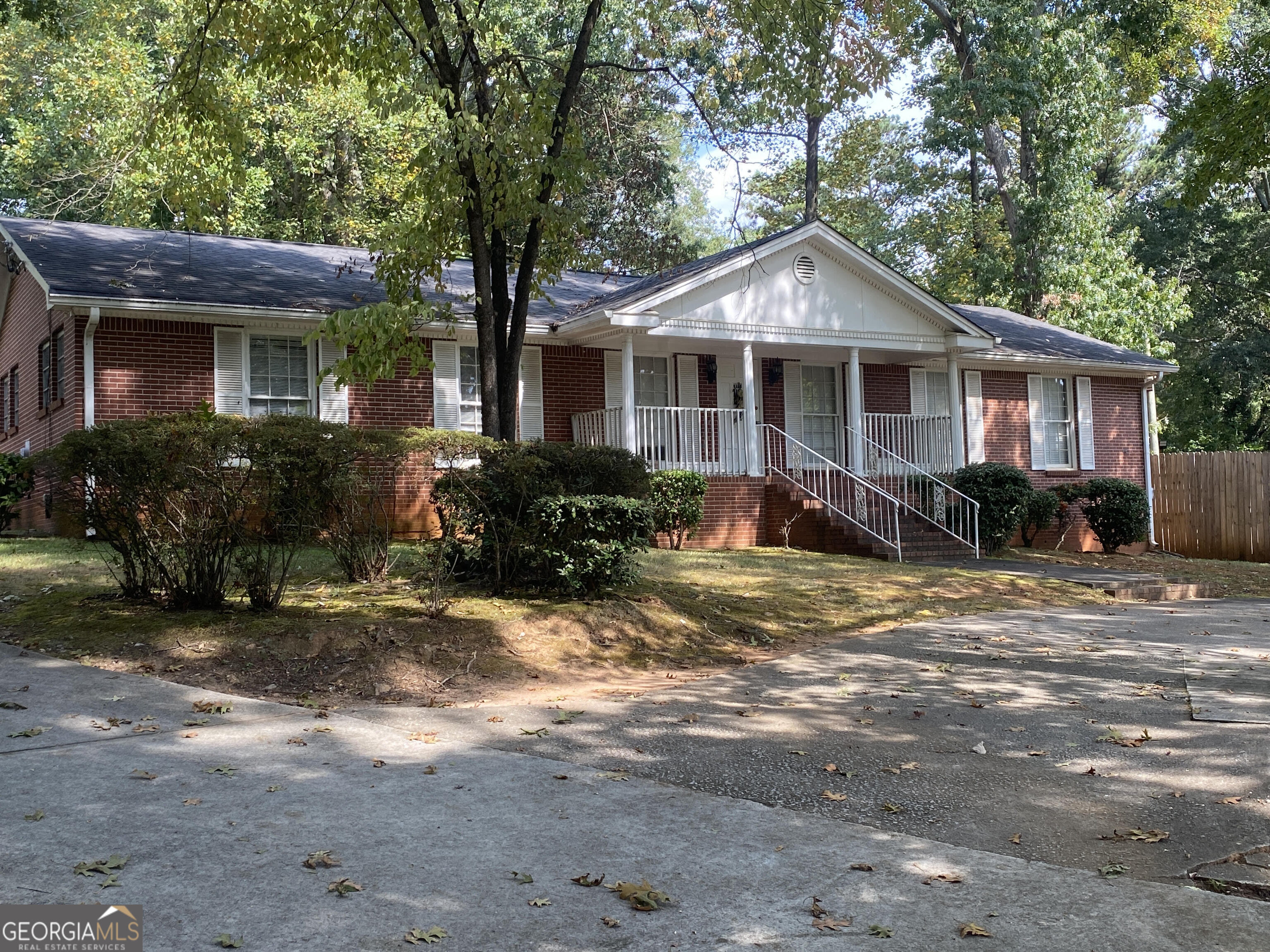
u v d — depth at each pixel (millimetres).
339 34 11594
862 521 18438
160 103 13078
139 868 4141
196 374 15289
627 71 13875
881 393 22641
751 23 12734
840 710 7469
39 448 16828
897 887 4262
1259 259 39250
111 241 17375
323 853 4383
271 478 8922
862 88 13266
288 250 19453
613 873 4320
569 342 18812
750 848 4672
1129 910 4062
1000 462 22250
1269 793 5605
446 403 17547
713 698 7797
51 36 19969
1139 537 21938
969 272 38031
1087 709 7574
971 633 10914
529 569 10383
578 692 7980
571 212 11680
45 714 6383
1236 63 20578
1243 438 43062
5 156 29234
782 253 19000
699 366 20547
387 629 8680
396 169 29047
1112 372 25359
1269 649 10133
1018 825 5160
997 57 29219
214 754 5801
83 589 9961
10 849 4254
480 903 3979
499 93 11883
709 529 18188
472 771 5727
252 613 8961
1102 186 42656
